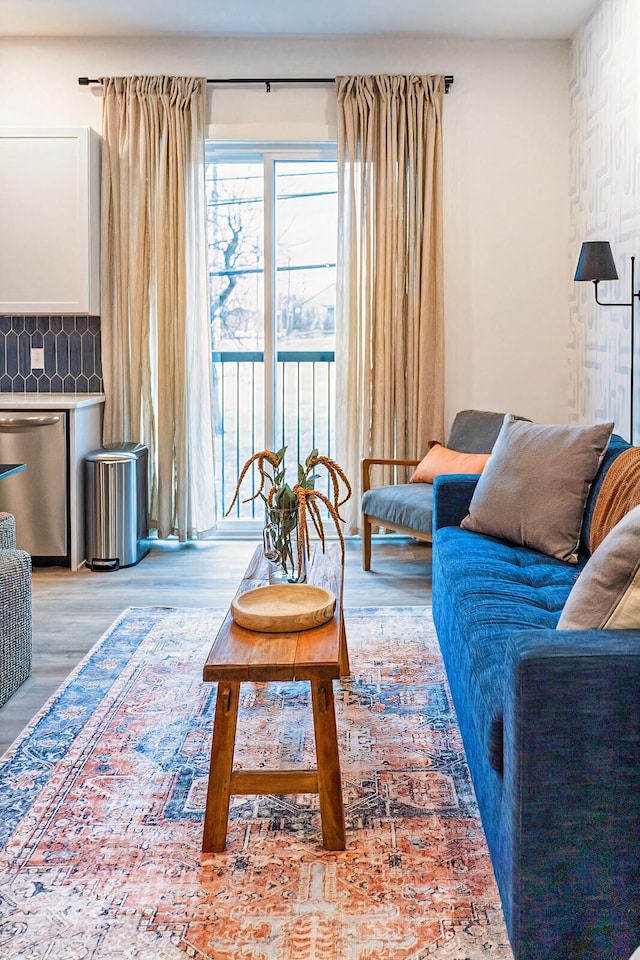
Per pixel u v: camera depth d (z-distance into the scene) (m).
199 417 4.93
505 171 4.91
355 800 2.18
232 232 5.40
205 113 4.84
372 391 4.96
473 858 1.92
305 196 5.26
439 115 4.78
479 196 4.91
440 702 2.78
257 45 4.81
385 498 4.26
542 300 4.98
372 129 4.77
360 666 3.09
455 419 4.80
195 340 4.89
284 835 2.03
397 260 4.83
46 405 4.39
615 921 1.53
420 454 4.92
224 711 1.95
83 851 1.96
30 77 4.82
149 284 4.87
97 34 4.75
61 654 3.23
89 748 2.46
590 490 2.98
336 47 4.82
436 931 1.68
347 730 2.57
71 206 4.62
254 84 4.83
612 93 4.05
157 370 4.91
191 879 1.85
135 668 3.07
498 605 2.32
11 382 5.03
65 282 4.66
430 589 4.09
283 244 5.34
